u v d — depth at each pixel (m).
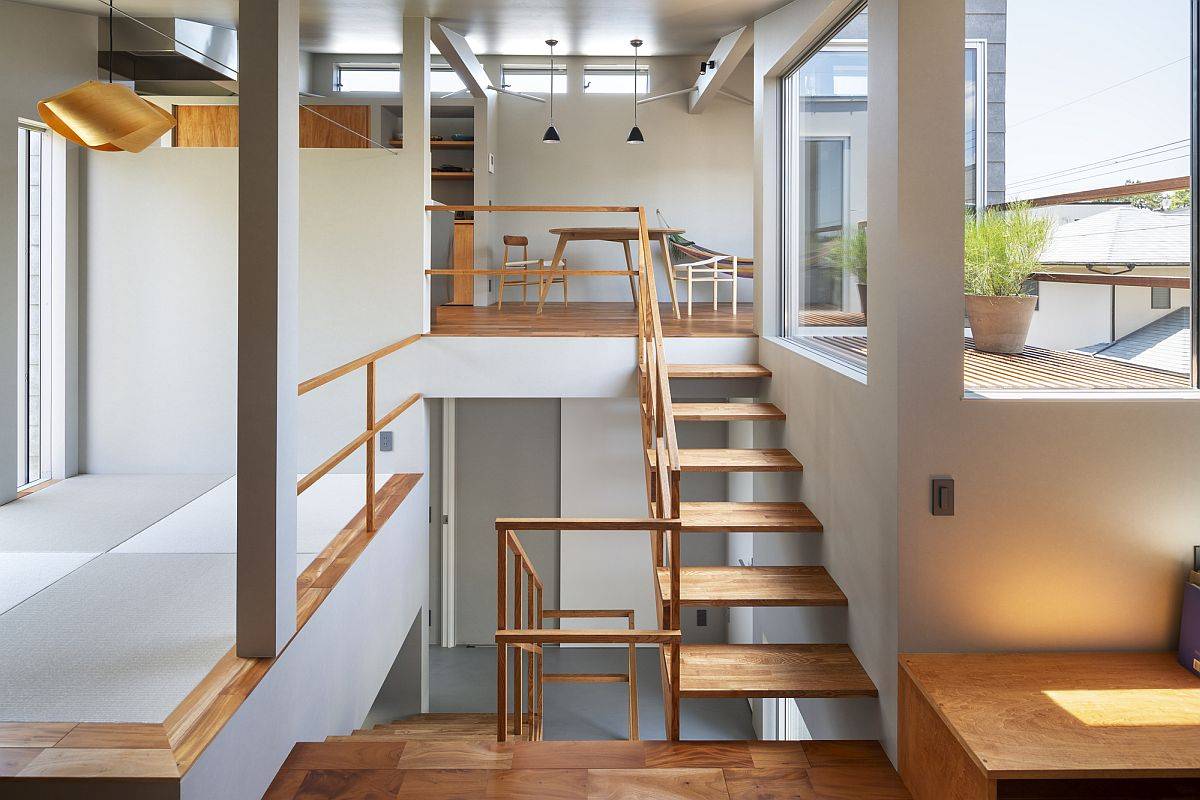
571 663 8.45
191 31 5.82
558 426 8.85
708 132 10.27
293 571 3.24
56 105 3.31
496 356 6.16
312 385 3.46
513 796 2.93
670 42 7.97
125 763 2.38
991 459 3.31
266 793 2.94
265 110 3.00
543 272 7.62
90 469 6.20
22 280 5.81
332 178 6.14
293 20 3.16
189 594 3.79
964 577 3.33
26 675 2.98
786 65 5.80
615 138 10.27
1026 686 3.05
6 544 4.50
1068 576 3.33
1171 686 3.05
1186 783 3.02
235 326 6.12
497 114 10.20
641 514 8.52
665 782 3.07
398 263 6.15
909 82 3.26
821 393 4.50
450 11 6.19
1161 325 3.43
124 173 6.05
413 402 5.85
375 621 4.67
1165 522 3.32
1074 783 3.02
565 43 8.09
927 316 3.29
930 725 3.01
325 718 3.69
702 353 6.28
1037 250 3.43
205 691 2.80
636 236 7.57
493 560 8.90
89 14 5.63
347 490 5.68
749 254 10.35
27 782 2.32
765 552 5.97
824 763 3.33
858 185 4.43
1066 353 3.45
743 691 3.57
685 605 3.97
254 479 3.05
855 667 3.79
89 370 6.15
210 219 6.07
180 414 6.17
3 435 5.26
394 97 9.72
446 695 7.88
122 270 6.11
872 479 3.64
